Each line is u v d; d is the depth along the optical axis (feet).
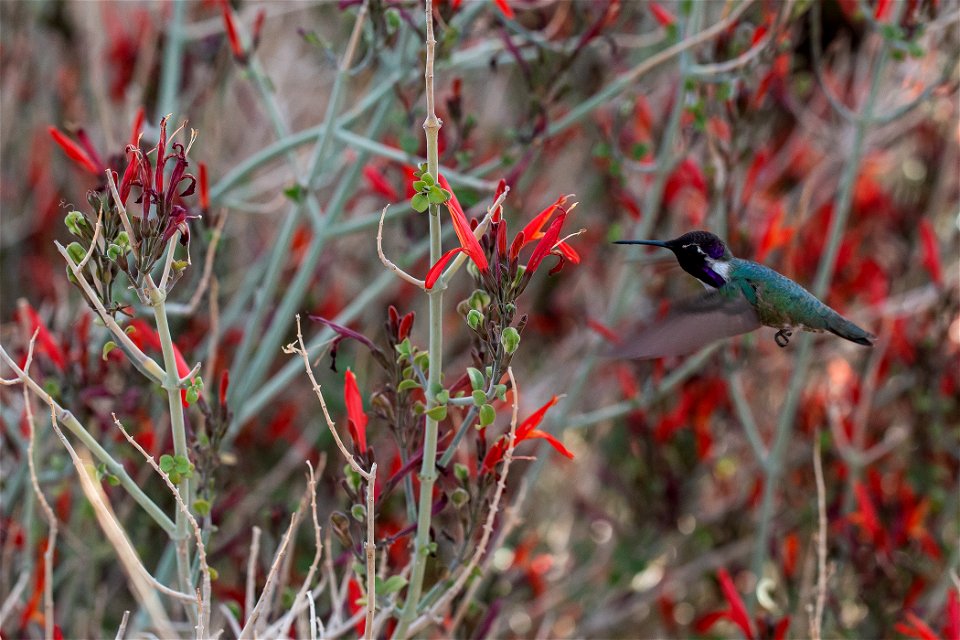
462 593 25.39
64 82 42.34
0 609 25.89
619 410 33.32
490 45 31.68
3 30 40.88
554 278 43.91
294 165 29.32
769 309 23.08
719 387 36.27
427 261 40.04
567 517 43.32
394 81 29.63
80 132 23.72
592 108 29.66
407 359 18.51
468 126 28.50
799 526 37.78
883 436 38.29
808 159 41.96
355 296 42.52
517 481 36.96
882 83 34.83
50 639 18.19
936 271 35.40
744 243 31.32
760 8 34.14
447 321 41.29
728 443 41.50
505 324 16.57
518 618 37.78
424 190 16.30
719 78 30.53
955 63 30.99
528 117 29.55
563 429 33.99
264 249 40.45
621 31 42.88
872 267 38.40
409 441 19.06
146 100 37.45
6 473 30.12
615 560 37.76
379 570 19.42
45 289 42.93
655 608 42.09
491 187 26.81
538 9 32.96
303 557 34.73
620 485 38.50
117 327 17.01
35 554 29.71
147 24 36.68
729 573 38.58
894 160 42.37
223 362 34.42
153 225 16.42
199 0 42.65
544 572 34.01
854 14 32.24
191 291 27.22
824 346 39.27
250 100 43.57
